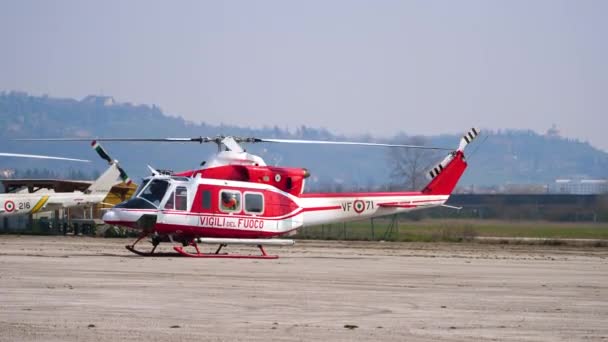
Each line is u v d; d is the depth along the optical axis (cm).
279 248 9794
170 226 7462
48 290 4778
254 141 7931
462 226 14962
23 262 6688
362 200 8219
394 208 8306
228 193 7625
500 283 5597
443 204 8500
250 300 4491
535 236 13988
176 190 7512
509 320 3984
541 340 3512
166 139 7669
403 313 4147
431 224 16750
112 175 13262
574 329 3775
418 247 10675
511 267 7044
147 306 4225
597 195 17288
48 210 12712
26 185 14025
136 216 7425
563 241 12106
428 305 4434
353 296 4738
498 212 17112
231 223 7612
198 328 3638
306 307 4281
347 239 12850
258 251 8988
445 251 9669
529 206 17538
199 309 4153
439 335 3575
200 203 7538
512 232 14988
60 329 3572
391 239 12756
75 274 5678
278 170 7900
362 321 3891
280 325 3738
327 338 3462
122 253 8112
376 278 5778
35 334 3459
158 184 7569
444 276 6034
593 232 15012
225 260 7231
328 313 4106
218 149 7944
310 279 5606
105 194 13175
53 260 6931
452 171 8525
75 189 14125
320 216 8050
